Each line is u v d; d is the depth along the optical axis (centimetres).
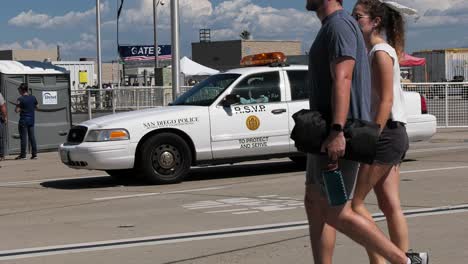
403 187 1051
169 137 1159
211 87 1226
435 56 4616
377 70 521
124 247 724
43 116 1869
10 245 748
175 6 1869
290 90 1234
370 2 533
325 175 451
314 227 491
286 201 975
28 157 1773
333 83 450
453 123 2253
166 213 913
